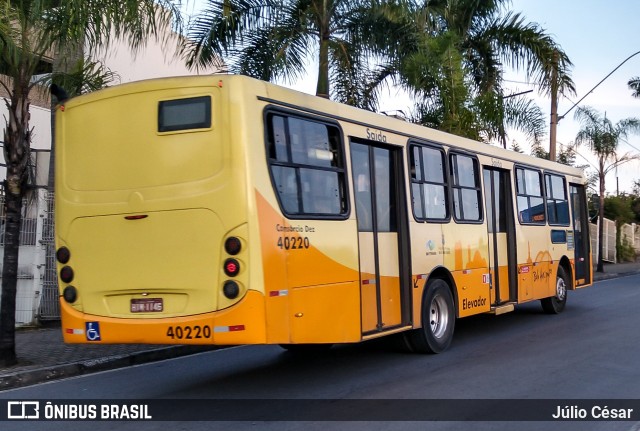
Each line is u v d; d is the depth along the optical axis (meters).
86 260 7.39
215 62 14.82
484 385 8.10
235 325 6.64
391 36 15.34
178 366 9.68
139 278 7.11
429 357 9.92
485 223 11.59
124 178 7.25
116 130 7.34
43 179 14.91
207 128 6.89
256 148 6.81
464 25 19.16
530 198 13.44
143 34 10.35
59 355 10.00
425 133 10.05
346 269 7.90
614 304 16.75
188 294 6.91
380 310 8.70
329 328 7.54
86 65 11.26
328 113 7.95
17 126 9.25
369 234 8.59
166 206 6.99
